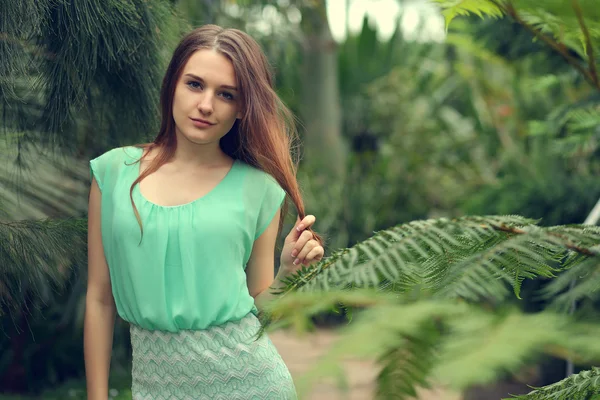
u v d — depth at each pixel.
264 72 1.60
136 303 1.48
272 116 1.61
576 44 1.01
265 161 1.62
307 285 0.66
